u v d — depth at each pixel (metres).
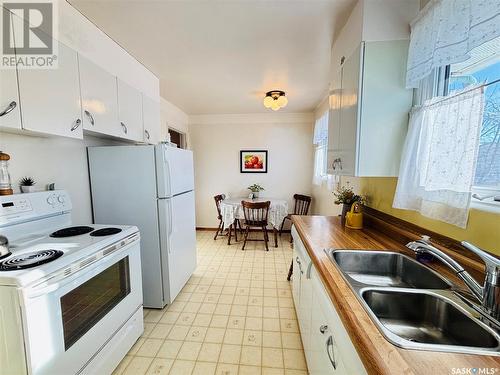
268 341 1.71
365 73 1.29
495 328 0.68
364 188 1.99
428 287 1.06
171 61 2.25
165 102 3.61
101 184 2.01
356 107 1.32
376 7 1.26
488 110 0.91
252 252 3.56
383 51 1.27
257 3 1.44
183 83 2.84
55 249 1.21
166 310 2.09
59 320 1.04
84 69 1.54
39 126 1.22
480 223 0.93
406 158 1.24
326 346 0.95
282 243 4.01
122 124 1.95
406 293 0.88
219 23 1.65
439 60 0.98
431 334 0.85
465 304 0.80
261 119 4.56
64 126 1.38
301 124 4.51
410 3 1.25
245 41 1.89
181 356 1.58
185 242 2.42
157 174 1.97
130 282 1.59
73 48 1.46
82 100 1.52
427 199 1.11
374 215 1.78
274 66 2.37
